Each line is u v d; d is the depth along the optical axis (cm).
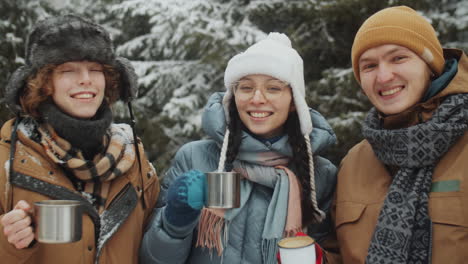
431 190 178
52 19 183
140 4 607
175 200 173
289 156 219
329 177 228
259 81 208
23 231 146
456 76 187
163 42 618
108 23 693
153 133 580
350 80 551
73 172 181
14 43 561
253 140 212
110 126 204
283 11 605
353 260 192
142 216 204
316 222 220
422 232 172
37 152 180
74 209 143
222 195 163
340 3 537
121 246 191
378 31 189
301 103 210
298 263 165
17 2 597
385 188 194
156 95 642
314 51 618
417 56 189
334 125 527
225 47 573
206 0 622
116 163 190
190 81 639
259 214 208
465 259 167
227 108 219
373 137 192
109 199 189
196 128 580
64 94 181
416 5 545
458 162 175
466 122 177
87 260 180
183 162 221
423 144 176
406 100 189
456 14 568
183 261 192
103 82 190
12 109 183
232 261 201
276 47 212
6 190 172
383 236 179
